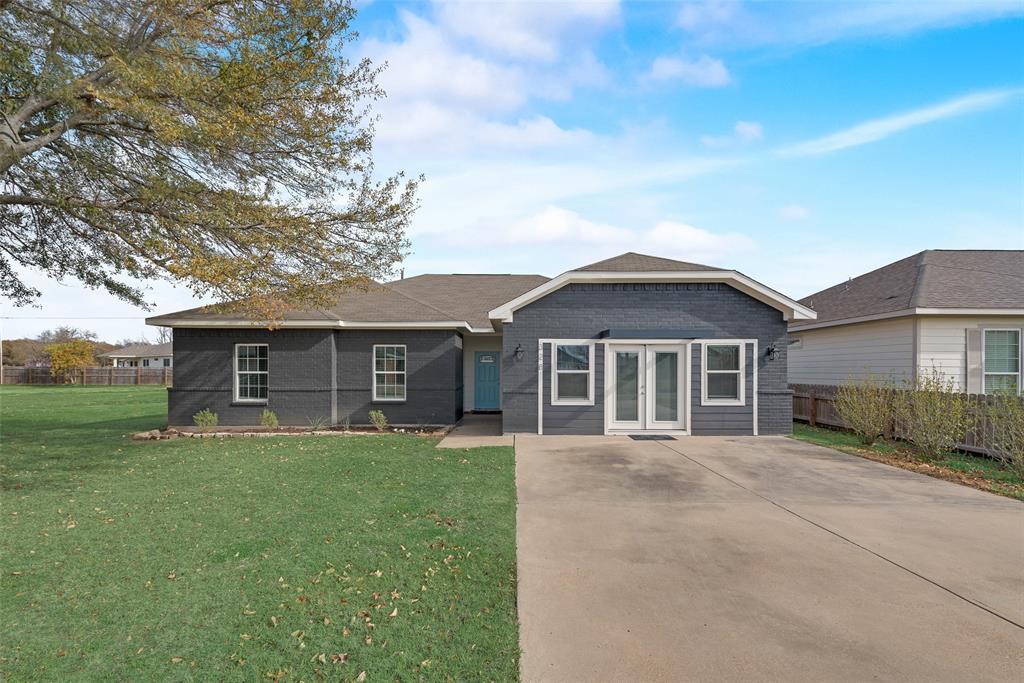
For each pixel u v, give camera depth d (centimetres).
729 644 349
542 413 1326
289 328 1505
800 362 1864
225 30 876
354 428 1478
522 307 1333
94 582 443
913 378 1213
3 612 392
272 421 1451
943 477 842
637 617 385
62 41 820
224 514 634
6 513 645
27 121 913
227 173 984
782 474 862
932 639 354
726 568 474
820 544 536
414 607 399
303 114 934
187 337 1509
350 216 1025
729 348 1315
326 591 425
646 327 1322
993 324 1327
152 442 1239
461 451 1079
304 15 883
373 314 1550
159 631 364
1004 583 441
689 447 1127
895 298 1424
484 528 580
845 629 367
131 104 757
